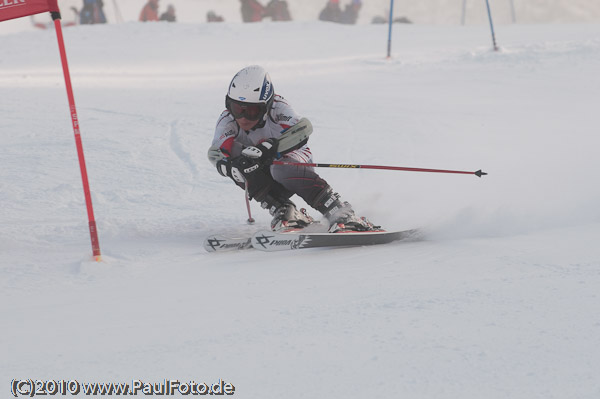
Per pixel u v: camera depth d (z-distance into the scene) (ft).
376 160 82.84
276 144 50.03
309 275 39.24
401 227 53.72
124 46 247.09
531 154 84.17
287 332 28.14
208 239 48.24
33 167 81.00
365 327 28.09
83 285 40.19
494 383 22.09
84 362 25.95
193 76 181.16
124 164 82.79
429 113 118.11
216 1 413.18
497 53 192.44
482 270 37.06
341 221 49.75
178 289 37.70
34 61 212.23
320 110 121.39
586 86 144.56
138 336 29.14
